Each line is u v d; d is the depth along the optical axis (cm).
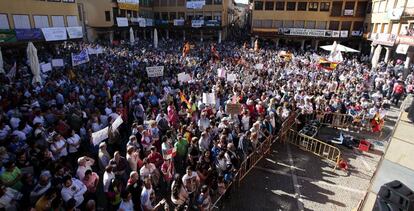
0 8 2492
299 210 852
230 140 974
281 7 4778
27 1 2752
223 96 1460
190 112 1214
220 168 853
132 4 5150
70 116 1030
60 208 614
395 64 2928
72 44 3309
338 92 1739
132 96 1363
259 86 1672
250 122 1217
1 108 1048
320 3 4562
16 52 2602
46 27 3000
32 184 679
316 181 1007
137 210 734
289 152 1220
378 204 306
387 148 465
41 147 788
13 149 808
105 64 2164
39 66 1501
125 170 801
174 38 5778
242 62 2553
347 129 1493
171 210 823
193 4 5450
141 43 4331
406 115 566
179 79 1642
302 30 4634
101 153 802
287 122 1327
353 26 4481
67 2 3300
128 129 1268
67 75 1744
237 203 876
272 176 1032
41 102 1203
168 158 837
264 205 871
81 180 710
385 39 3344
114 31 5056
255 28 4969
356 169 1097
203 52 3419
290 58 2919
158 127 1060
